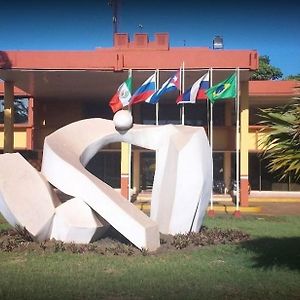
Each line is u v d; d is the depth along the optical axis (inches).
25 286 353.1
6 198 485.7
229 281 369.4
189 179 532.7
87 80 981.2
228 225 712.4
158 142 549.0
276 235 615.2
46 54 885.8
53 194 512.7
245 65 881.5
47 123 1232.8
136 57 892.0
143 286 354.3
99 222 498.9
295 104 355.6
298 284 361.4
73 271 397.4
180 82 844.0
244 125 976.9
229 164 1216.2
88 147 545.0
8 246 476.7
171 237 531.5
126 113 552.1
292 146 340.8
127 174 979.9
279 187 1249.4
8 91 994.7
